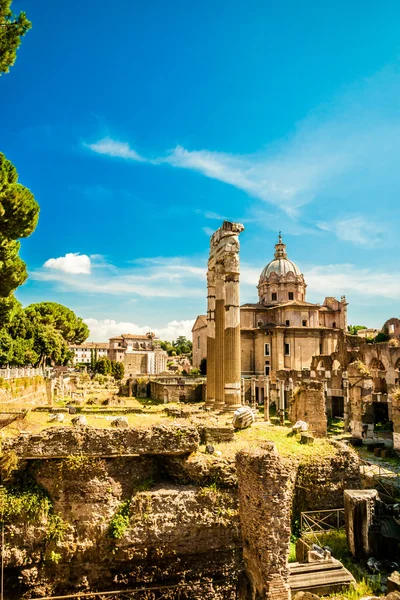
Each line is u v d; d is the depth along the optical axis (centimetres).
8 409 2259
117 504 1681
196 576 1662
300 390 3634
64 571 1599
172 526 1659
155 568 1648
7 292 3088
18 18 2002
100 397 6181
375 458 3956
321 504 2108
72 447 1656
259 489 1321
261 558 1297
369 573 1672
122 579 1623
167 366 17400
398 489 2517
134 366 14175
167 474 1808
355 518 1817
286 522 1312
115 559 1620
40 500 1608
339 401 6456
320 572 1537
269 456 1334
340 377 6200
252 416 2595
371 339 9950
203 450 1894
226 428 2130
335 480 2155
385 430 5362
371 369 6191
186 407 4022
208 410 3547
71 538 1611
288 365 8738
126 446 1705
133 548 1627
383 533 1791
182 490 1716
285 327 8738
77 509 1641
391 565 1692
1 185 2477
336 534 1986
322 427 3509
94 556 1623
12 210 2481
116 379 10412
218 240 3750
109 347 19150
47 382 5012
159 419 2000
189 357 19838
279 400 6116
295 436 2431
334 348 9012
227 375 3384
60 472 1644
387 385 5784
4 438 1622
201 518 1681
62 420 1920
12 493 1603
